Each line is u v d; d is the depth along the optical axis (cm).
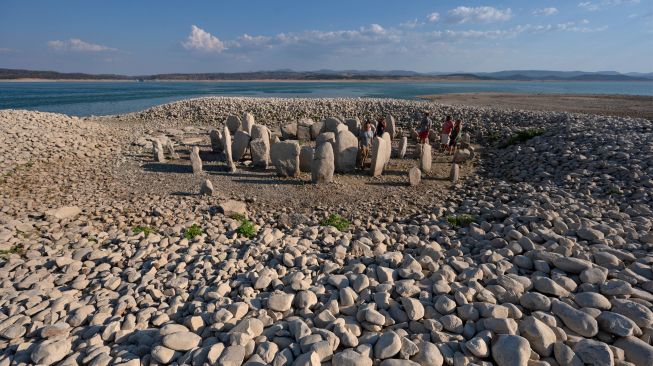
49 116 1439
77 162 1062
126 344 332
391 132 1535
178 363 298
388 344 299
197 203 793
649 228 534
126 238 591
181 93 5653
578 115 1443
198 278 457
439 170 1062
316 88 7556
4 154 999
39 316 373
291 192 872
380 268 431
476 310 341
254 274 438
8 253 537
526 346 286
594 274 382
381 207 781
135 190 873
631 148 902
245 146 1112
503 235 546
